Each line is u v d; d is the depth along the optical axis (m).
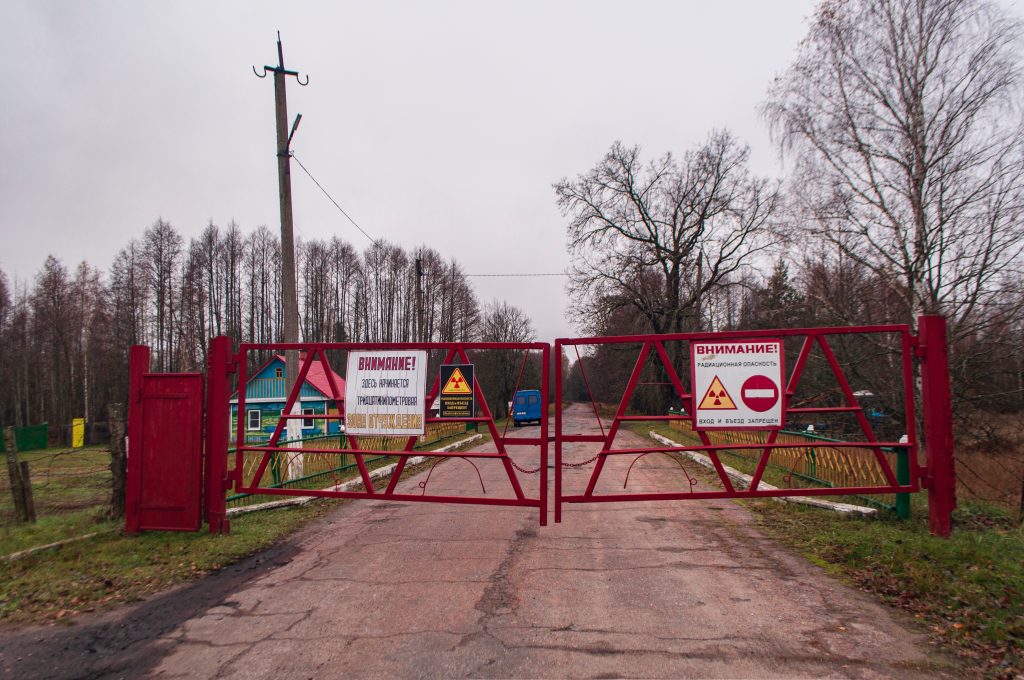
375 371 7.07
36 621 4.77
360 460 7.03
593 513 8.42
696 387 6.70
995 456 10.64
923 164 12.68
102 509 8.49
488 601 4.99
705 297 39.31
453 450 19.75
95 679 3.80
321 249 51.44
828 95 14.14
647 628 4.37
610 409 33.41
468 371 6.86
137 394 7.42
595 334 37.97
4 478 18.64
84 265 50.31
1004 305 11.39
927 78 12.75
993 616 4.40
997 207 11.59
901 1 13.02
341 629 4.47
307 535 7.43
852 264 14.01
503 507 8.95
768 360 6.66
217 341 7.43
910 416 6.79
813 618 4.53
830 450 9.52
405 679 3.67
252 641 4.30
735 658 3.88
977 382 11.36
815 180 14.39
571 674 3.68
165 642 4.33
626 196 36.06
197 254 50.03
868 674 3.66
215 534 7.21
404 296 52.59
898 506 7.34
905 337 6.83
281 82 12.36
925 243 12.58
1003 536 6.53
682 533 7.19
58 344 47.75
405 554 6.46
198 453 7.32
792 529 7.19
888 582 5.23
